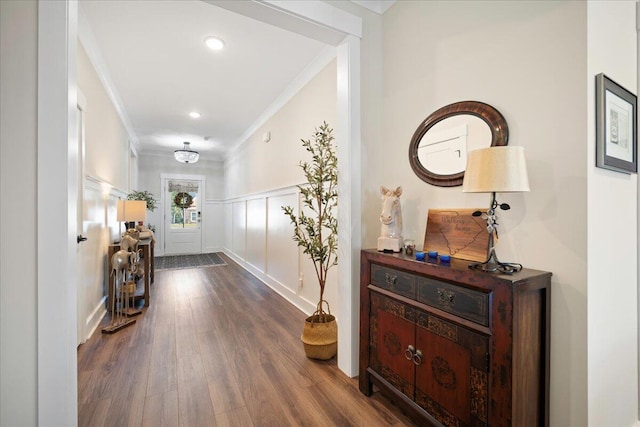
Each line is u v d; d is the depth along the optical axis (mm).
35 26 1189
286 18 1824
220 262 6379
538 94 1298
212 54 2848
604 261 1255
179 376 1999
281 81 3430
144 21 2350
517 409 1113
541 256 1280
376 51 2156
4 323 1163
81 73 2490
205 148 6852
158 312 3252
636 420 1485
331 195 2303
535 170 1306
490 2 1484
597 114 1194
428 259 1524
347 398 1788
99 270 3135
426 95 1830
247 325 2898
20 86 1173
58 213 1214
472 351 1234
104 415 1613
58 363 1210
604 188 1259
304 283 3316
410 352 1525
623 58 1406
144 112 4465
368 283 1816
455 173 1630
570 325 1194
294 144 3529
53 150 1206
